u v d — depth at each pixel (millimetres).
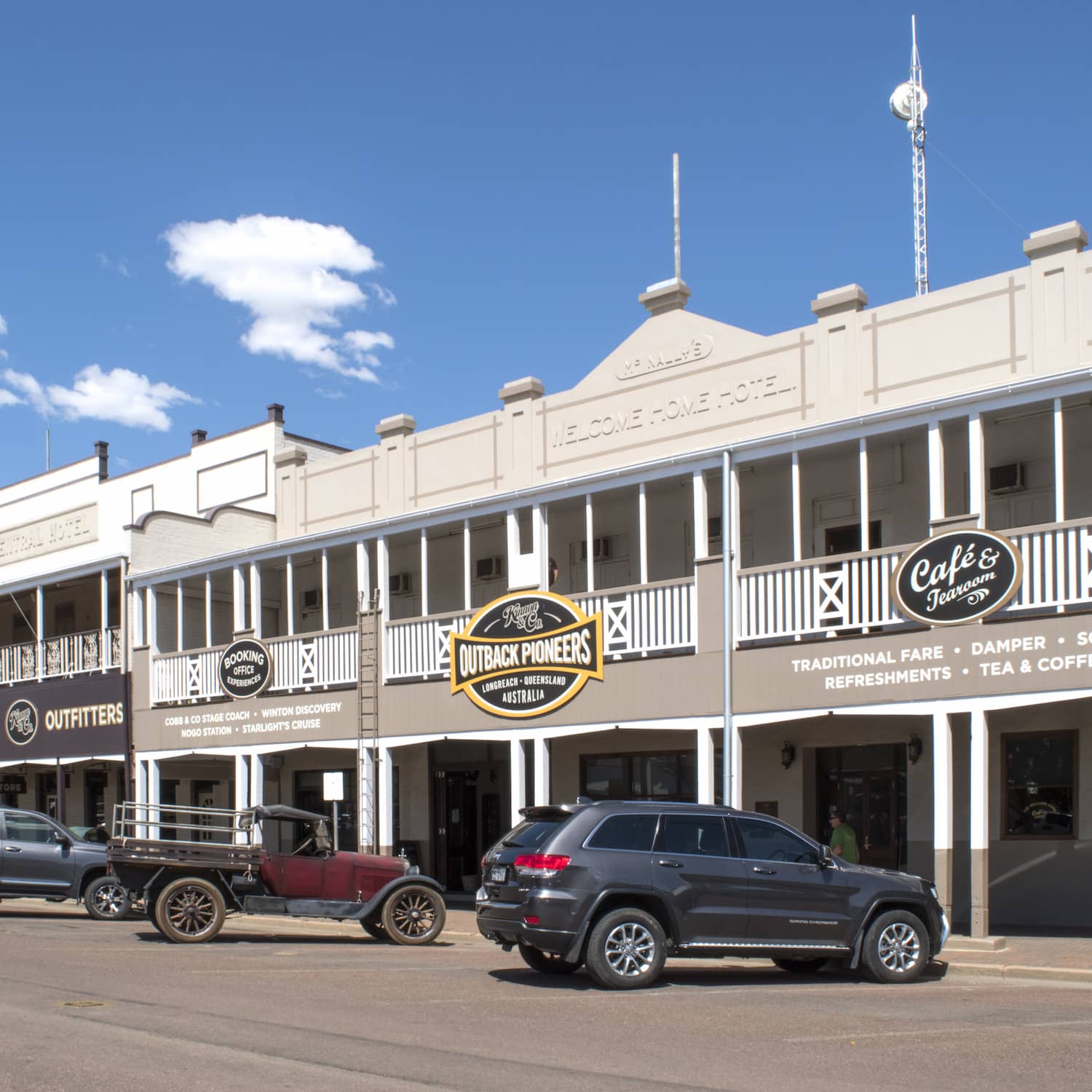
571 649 20031
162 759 27109
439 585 26219
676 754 22297
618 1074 8141
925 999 11773
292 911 16906
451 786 26391
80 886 20531
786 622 17719
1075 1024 10211
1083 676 15023
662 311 21562
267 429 29594
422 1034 9523
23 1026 9594
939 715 16078
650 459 21203
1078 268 17109
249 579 28609
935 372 18281
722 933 12484
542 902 12141
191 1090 7496
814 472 20828
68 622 34656
